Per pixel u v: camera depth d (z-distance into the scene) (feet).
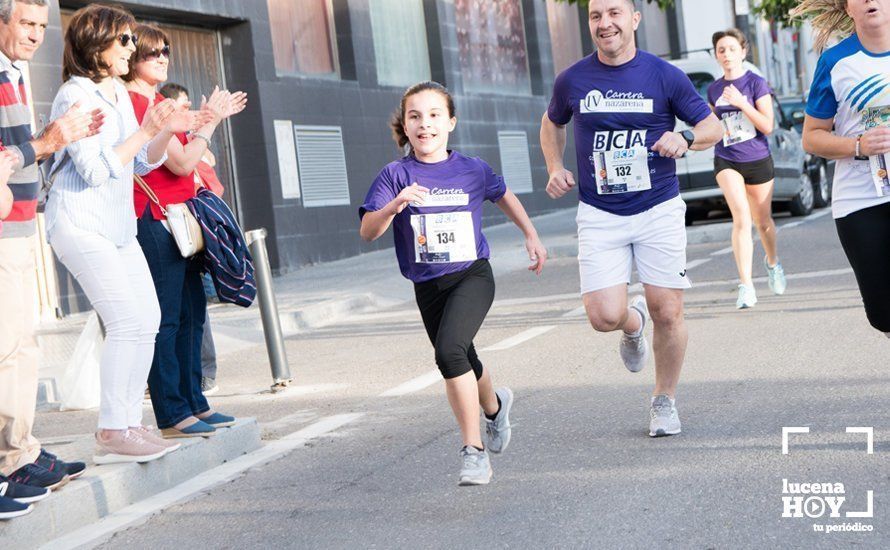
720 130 21.68
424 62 84.43
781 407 23.53
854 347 29.14
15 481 19.39
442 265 20.02
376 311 49.98
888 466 18.75
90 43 20.72
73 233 20.85
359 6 75.15
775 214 73.72
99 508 20.34
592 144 21.93
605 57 21.74
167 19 60.70
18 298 19.03
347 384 32.27
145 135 20.79
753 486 18.30
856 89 19.36
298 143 67.97
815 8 20.61
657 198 21.94
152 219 23.34
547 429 23.82
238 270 24.08
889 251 19.45
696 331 34.01
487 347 35.47
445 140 20.27
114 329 21.35
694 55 72.95
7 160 17.67
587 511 17.87
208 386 32.76
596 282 22.22
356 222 72.74
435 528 17.89
